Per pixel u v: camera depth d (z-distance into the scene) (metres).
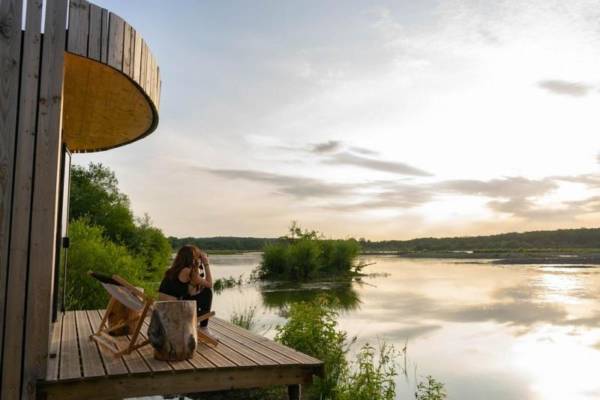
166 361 5.50
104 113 7.37
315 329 9.42
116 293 5.91
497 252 108.38
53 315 7.42
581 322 17.09
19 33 4.86
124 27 5.35
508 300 22.89
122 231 28.89
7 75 4.79
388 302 22.12
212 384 5.26
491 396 9.04
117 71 5.45
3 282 4.70
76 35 4.98
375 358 11.40
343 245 39.97
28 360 4.71
